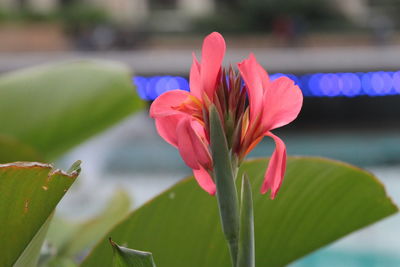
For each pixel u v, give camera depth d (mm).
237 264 618
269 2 23156
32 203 665
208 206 828
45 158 1312
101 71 1269
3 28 18625
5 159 1089
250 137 639
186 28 22891
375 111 11273
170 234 835
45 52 18797
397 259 4645
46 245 944
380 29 19781
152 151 8328
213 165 618
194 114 643
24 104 1235
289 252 893
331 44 19781
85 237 1239
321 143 9602
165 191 812
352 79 11125
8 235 682
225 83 633
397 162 8195
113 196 1361
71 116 1247
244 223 617
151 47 20844
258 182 849
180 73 10789
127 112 1300
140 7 24844
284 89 636
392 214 879
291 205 857
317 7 23219
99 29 20047
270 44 20016
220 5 25344
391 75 11023
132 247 833
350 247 4910
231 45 20031
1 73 11914
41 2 23891
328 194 856
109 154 7934
